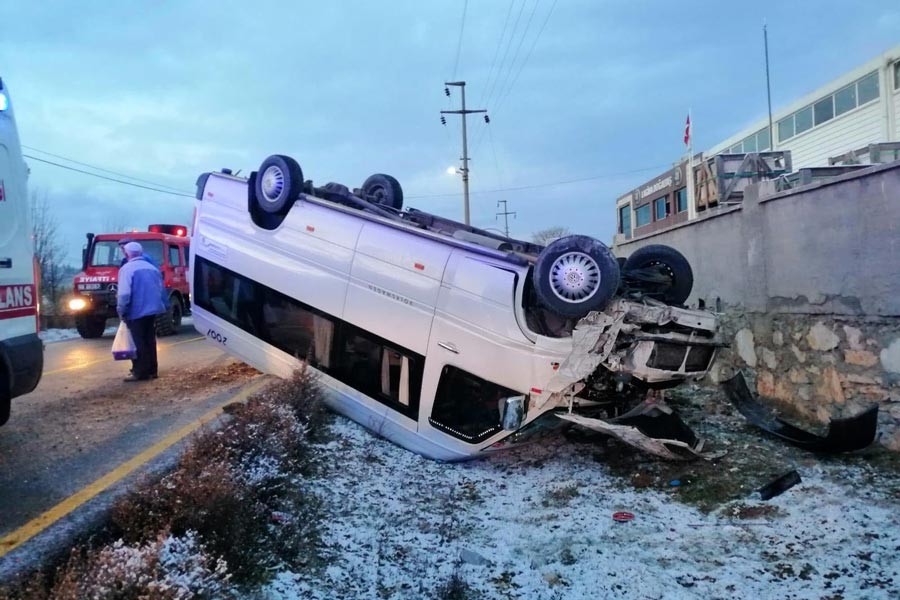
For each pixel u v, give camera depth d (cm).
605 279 544
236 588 341
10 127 514
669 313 580
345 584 383
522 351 575
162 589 286
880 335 573
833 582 407
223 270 777
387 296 641
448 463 633
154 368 830
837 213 622
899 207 546
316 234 696
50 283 2833
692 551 461
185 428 577
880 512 477
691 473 588
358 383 667
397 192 941
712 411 764
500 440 595
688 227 994
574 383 569
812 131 2781
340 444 618
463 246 618
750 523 493
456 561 440
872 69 2384
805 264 675
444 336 607
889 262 558
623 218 4850
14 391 488
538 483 594
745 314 805
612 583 423
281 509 445
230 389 751
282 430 536
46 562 330
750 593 404
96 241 1530
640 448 602
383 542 444
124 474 451
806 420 677
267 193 719
